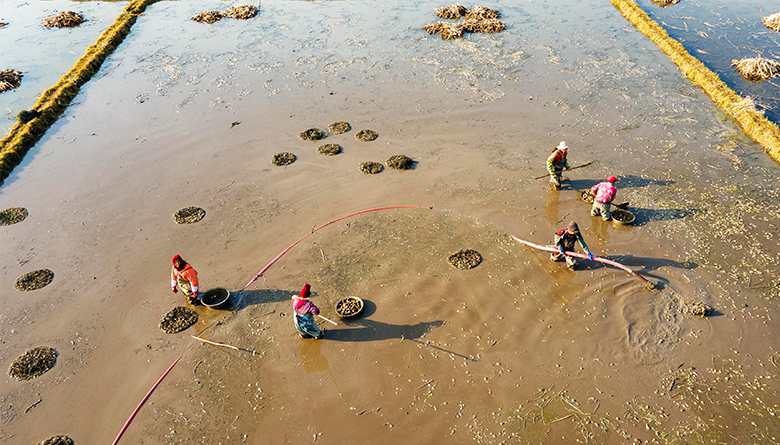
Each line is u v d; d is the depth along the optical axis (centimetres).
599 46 2264
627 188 1375
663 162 1477
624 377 888
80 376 934
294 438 820
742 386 863
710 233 1201
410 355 947
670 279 1077
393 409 855
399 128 1712
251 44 2441
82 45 2497
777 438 785
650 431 802
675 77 1973
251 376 923
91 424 852
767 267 1097
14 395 905
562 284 1084
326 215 1326
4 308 1087
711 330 962
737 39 2303
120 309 1073
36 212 1386
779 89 1862
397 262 1163
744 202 1298
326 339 986
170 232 1289
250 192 1428
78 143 1714
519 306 1038
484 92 1922
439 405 857
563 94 1881
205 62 2270
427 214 1312
